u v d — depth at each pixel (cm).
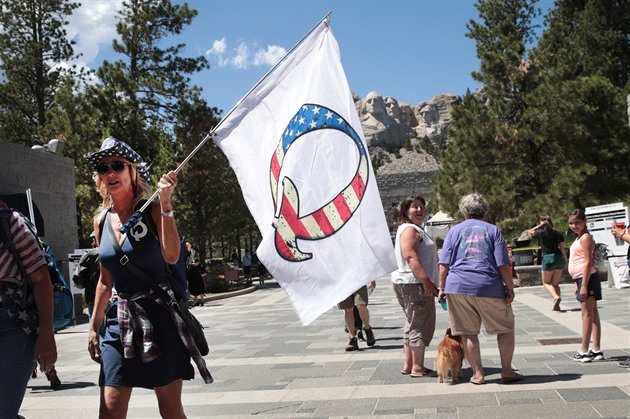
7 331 374
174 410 374
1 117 4075
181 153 3164
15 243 378
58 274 546
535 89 2680
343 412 579
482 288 636
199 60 3859
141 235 369
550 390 600
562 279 1891
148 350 353
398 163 16500
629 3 4062
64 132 3234
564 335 925
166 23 3800
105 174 373
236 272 3089
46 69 4178
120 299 367
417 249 688
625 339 849
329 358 872
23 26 4122
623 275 1217
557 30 2967
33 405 695
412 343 704
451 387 643
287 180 488
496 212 2636
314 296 482
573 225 729
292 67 494
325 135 495
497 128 2691
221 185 3347
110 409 357
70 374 890
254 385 723
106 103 3167
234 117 482
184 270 388
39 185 1945
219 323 1523
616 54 4075
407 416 550
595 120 2648
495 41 3025
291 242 484
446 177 2878
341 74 501
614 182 2689
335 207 489
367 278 485
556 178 2564
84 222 3075
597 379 629
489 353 822
